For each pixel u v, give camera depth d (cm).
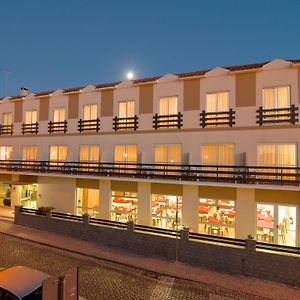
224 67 1770
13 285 797
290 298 1055
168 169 1719
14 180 2333
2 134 2488
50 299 629
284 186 1391
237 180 1506
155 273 1247
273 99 1561
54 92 2252
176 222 1562
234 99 1641
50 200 2159
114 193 1912
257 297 1059
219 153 1670
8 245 1552
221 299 1036
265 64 1587
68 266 1293
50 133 2245
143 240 1475
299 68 1505
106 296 1030
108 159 1986
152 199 1789
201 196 1641
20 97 2433
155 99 1859
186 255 1362
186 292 1083
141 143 1886
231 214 1566
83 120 2116
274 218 1473
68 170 2055
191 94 1755
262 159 1571
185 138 1756
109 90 2025
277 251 1226
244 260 1242
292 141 1502
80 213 2039
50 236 1705
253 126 1582
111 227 1592
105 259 1382
